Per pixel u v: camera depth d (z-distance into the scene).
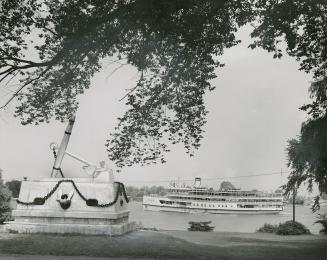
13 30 13.27
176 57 15.05
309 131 17.27
